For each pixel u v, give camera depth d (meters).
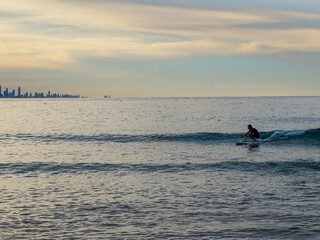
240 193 21.19
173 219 17.09
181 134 48.75
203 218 17.17
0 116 108.75
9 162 31.91
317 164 28.47
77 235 15.37
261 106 157.50
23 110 154.00
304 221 16.55
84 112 130.50
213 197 20.48
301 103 195.38
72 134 55.69
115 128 66.56
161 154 36.19
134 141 47.28
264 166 28.38
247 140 42.88
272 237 14.81
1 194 21.64
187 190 22.08
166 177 25.78
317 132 43.34
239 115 97.19
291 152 35.53
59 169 29.06
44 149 41.00
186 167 28.88
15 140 50.09
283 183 23.33
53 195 21.34
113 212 18.19
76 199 20.50
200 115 100.81
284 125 66.31
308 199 19.83
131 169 28.66
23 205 19.42
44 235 15.38
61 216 17.67
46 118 97.88
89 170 28.59
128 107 175.25
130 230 15.84
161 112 121.12
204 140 46.06
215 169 27.95
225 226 16.11
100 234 15.45
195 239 14.77
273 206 18.72
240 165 28.91
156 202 19.75
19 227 16.28
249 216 17.33
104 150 39.75
